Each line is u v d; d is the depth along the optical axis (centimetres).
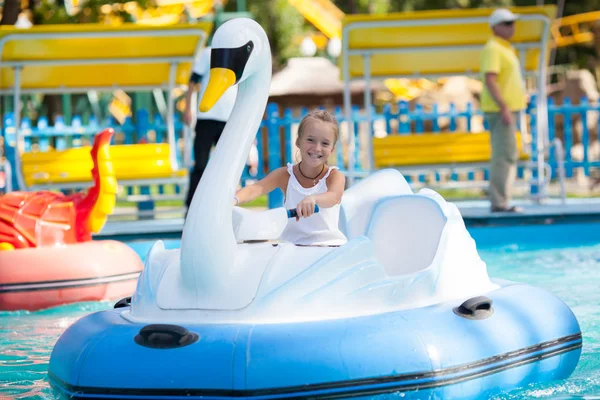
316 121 530
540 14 1343
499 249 1127
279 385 405
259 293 444
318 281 449
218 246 448
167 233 1202
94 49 1291
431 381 426
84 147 1273
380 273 466
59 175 1259
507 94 1228
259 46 475
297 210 496
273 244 481
